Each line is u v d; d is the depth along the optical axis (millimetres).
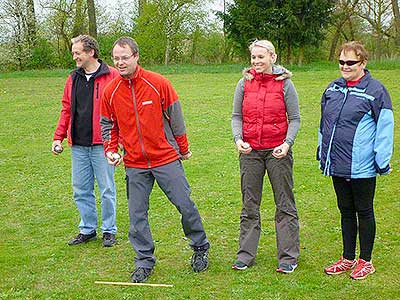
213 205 6859
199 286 4520
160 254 5254
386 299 4211
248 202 4793
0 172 8984
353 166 4352
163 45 31594
